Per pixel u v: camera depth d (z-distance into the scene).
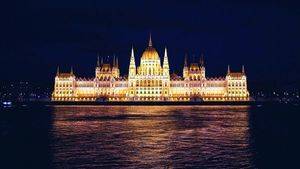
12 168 57.41
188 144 81.31
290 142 83.38
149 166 58.59
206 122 139.50
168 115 184.75
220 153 69.56
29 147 76.62
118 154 68.62
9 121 145.00
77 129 114.06
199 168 57.25
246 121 143.50
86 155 67.50
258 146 78.00
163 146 78.44
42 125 127.69
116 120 151.50
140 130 110.75
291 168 57.22
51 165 59.19
